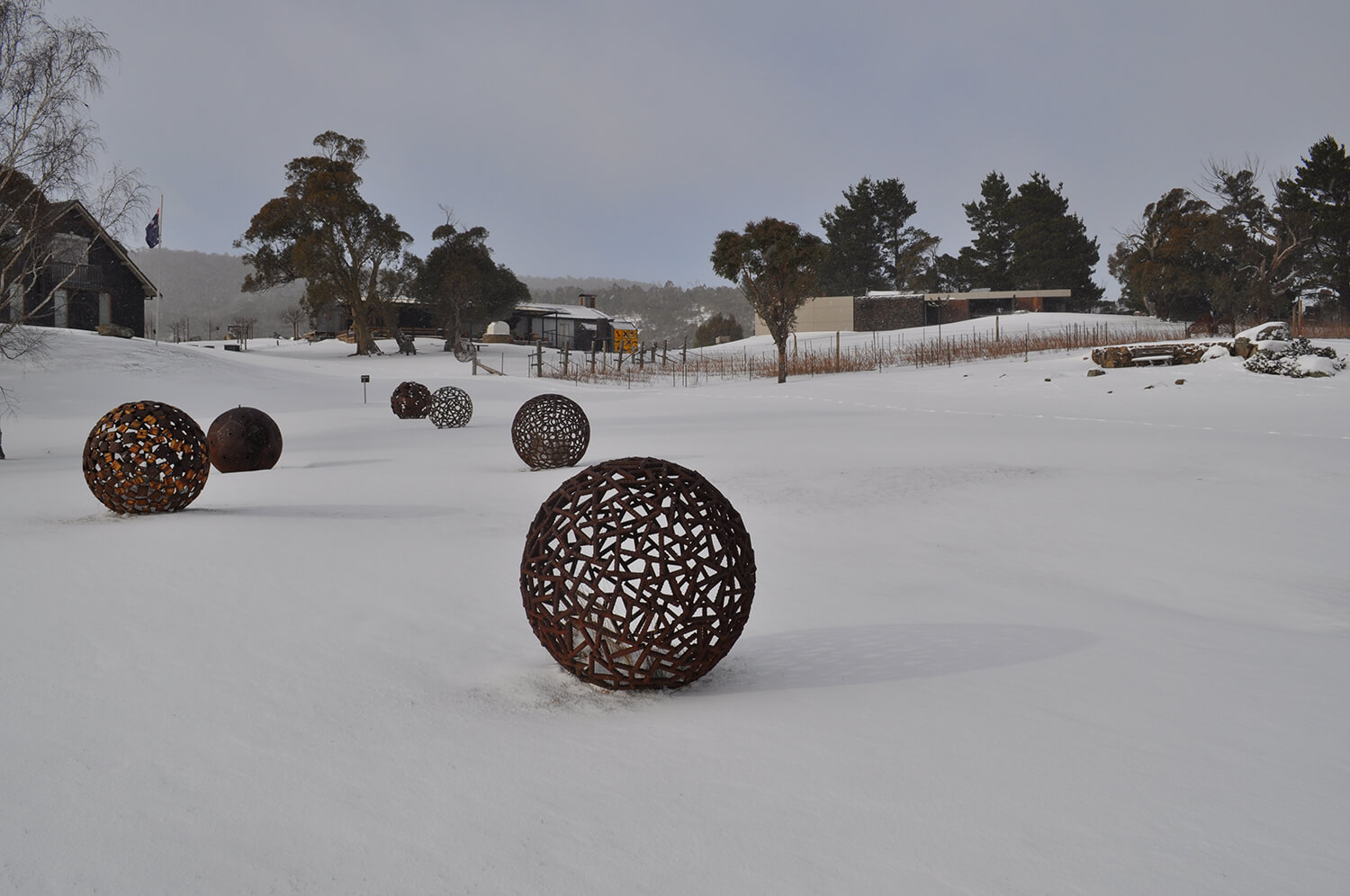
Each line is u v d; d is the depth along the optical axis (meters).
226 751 3.35
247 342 75.69
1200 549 8.20
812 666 4.66
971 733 3.63
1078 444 15.84
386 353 64.56
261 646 4.75
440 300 64.44
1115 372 29.58
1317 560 7.82
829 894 2.36
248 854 2.58
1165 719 3.86
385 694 4.07
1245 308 56.06
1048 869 2.51
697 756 3.36
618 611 4.92
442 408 23.56
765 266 37.50
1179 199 60.50
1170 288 58.12
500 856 2.56
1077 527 9.09
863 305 72.94
